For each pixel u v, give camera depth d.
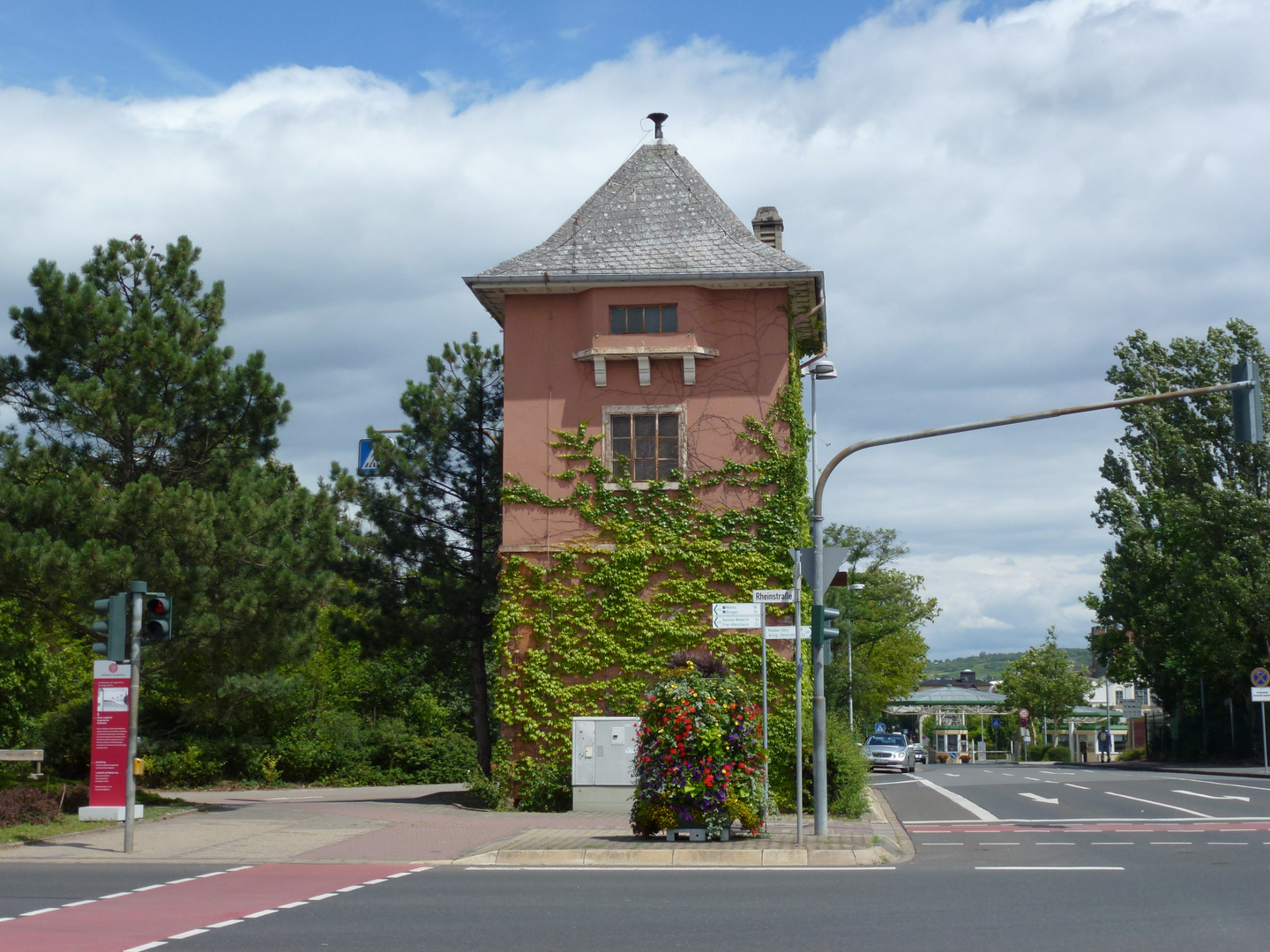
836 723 22.27
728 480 22.70
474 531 29.22
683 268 23.23
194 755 34.69
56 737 30.47
